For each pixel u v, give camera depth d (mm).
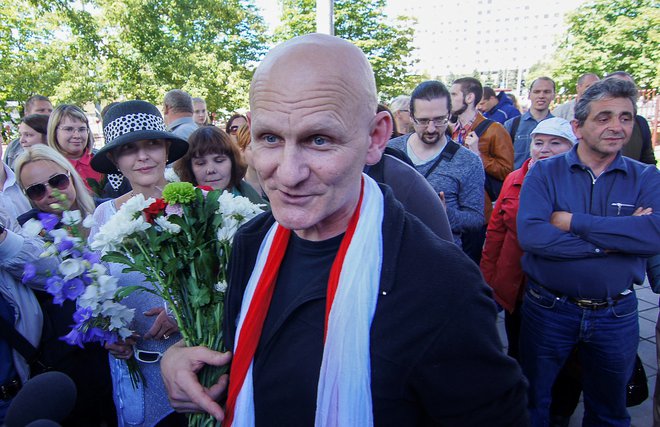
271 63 733
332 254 898
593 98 1848
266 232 1028
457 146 2744
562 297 1985
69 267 1156
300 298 870
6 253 1474
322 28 3988
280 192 777
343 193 776
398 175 1355
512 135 4859
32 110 4672
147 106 1934
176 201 1088
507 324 2703
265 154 770
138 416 1552
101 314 1227
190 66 12781
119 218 1110
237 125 5305
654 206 1811
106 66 12062
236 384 938
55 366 1653
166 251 1105
